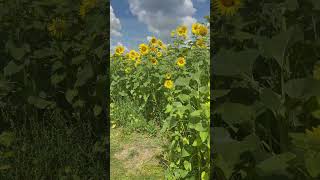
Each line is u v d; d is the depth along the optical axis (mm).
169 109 2920
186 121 2867
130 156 4090
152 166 3770
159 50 6043
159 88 5105
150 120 5074
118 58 6750
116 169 3807
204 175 2666
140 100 5562
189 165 2855
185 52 5203
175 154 3012
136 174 3641
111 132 5020
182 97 2818
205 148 2719
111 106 5598
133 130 4938
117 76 6129
